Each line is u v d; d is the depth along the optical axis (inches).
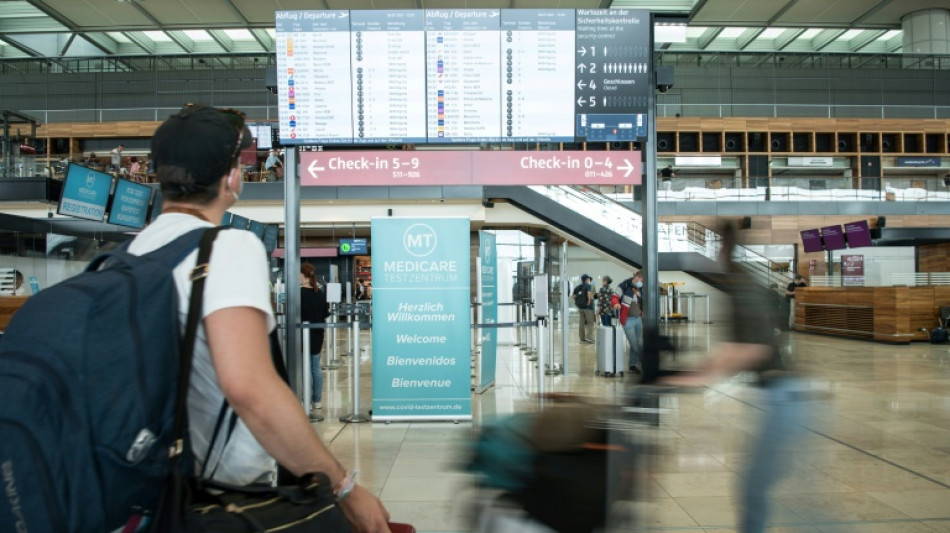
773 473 106.1
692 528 139.6
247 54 1072.8
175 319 40.3
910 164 1034.1
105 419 35.7
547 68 257.8
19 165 609.9
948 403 287.7
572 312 822.5
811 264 831.7
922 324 579.2
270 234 602.5
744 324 105.9
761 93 1097.4
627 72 258.8
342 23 255.3
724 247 109.5
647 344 103.8
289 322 251.9
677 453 200.4
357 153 252.4
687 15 261.7
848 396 305.6
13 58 1067.9
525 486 87.4
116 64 1086.4
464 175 253.9
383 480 181.5
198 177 49.6
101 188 345.7
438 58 256.1
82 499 34.7
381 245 258.5
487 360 341.1
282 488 43.8
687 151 1043.9
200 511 39.7
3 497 32.9
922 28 1032.2
